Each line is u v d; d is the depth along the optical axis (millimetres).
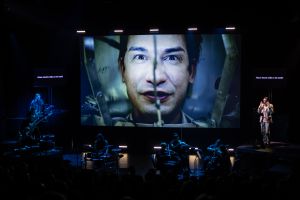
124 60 15125
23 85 16344
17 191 6000
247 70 15008
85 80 15375
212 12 14797
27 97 16328
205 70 14781
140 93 15070
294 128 14734
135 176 6438
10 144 13883
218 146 12562
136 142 15727
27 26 15750
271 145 13164
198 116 14836
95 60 15305
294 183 5988
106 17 15312
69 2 15094
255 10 14516
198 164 13586
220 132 15250
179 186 6418
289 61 14750
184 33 14867
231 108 14672
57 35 15906
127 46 15109
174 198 5973
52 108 14914
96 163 12430
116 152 12625
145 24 15141
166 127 15000
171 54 14898
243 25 14719
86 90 15375
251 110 15078
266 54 14898
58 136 16125
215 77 14734
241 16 14688
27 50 16203
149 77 15000
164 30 15008
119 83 15188
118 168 12625
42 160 12367
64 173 7184
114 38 15180
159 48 14945
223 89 14695
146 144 15664
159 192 5996
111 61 15203
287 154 11258
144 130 15648
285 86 13812
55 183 5945
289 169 10859
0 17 14844
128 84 15133
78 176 6766
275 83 13867
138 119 15117
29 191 6012
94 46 15312
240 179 6434
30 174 7113
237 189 5996
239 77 14602
